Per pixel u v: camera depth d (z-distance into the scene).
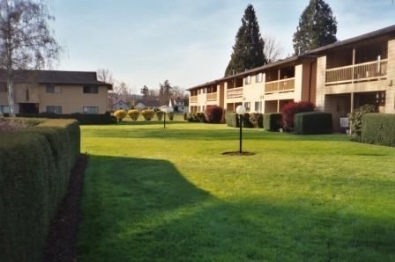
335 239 4.37
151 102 102.62
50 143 4.86
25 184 3.16
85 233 4.70
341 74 20.72
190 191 6.77
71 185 7.54
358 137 16.64
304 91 25.20
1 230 2.52
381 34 17.16
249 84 35.75
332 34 55.56
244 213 5.38
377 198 6.18
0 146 2.98
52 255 4.02
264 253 4.00
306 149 13.50
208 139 18.64
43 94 43.59
